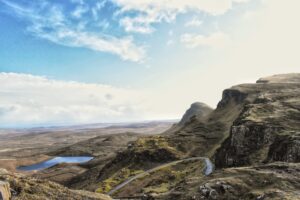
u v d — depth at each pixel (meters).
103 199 35.06
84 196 33.41
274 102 149.25
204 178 50.19
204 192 42.88
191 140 197.25
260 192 39.53
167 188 118.00
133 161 180.88
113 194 132.38
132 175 158.62
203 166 138.50
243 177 45.72
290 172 46.16
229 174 48.84
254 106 146.12
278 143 95.75
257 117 127.12
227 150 124.75
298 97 155.38
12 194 27.95
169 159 173.75
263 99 161.88
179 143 195.38
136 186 137.88
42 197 29.39
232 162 113.25
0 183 27.39
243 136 116.50
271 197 37.31
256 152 105.38
